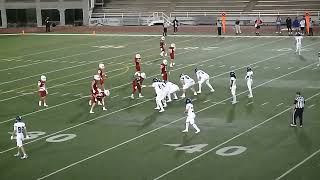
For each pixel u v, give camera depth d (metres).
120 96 33.91
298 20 62.72
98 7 80.75
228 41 57.56
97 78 30.31
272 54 47.72
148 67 43.34
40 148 24.08
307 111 28.97
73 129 26.98
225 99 32.22
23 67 45.50
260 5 74.06
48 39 64.62
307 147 22.97
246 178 19.67
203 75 33.97
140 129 26.59
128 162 21.86
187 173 20.39
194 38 61.06
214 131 25.80
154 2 79.69
